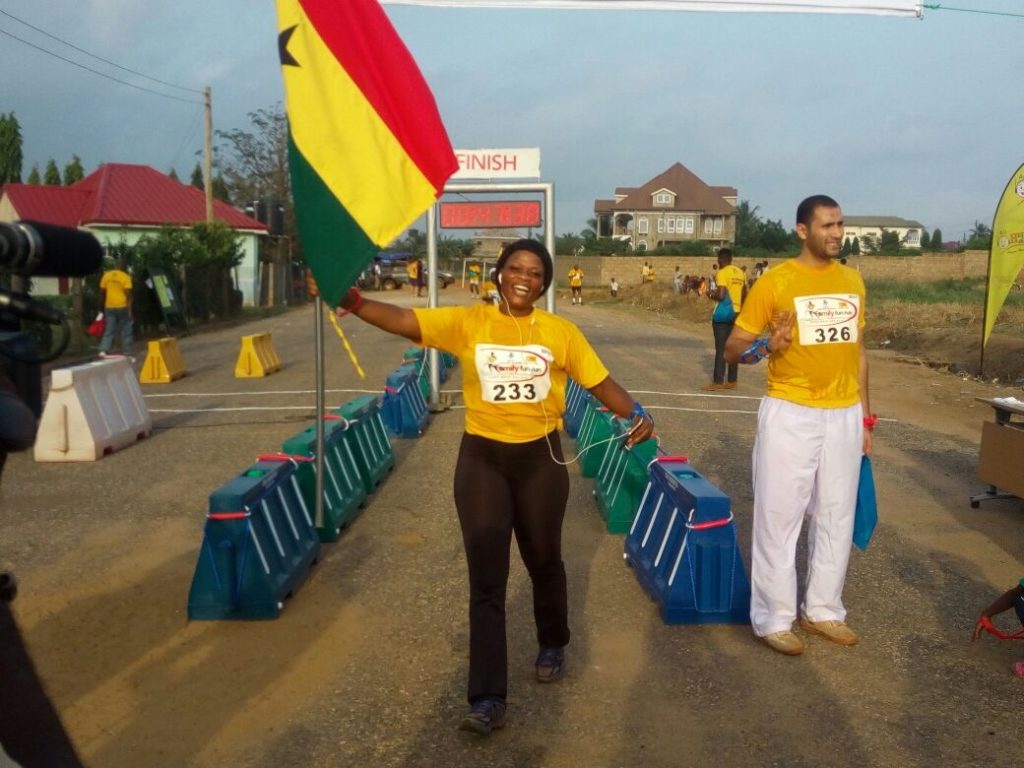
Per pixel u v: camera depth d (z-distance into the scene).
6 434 1.90
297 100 4.59
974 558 6.71
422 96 4.73
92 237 2.26
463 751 4.08
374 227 4.50
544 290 4.29
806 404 4.93
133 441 10.24
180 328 25.12
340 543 6.81
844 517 5.10
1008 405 7.72
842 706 4.50
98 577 6.09
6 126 47.53
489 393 4.23
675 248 66.00
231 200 55.66
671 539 5.70
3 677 2.00
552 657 4.71
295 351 20.38
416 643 5.14
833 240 4.80
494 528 4.21
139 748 4.07
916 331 22.06
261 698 4.52
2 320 2.05
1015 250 11.44
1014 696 4.63
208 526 5.39
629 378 16.09
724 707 4.48
